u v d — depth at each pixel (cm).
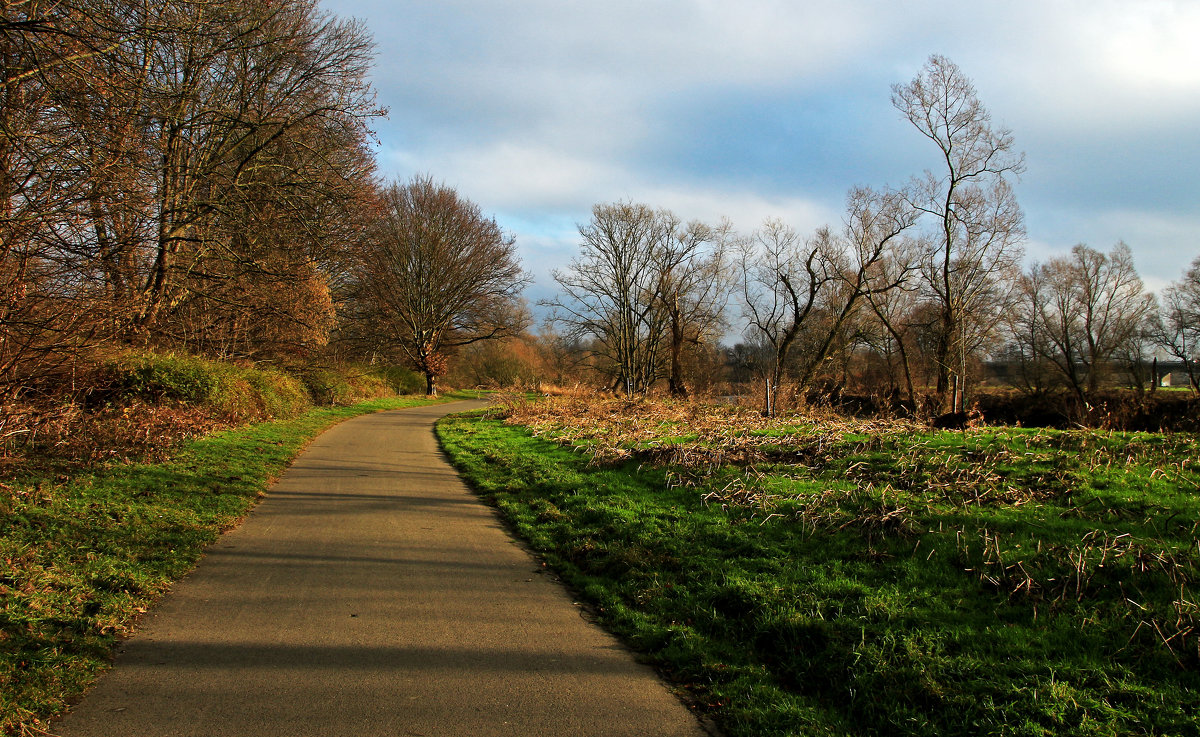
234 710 368
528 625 520
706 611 543
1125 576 506
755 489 848
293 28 1778
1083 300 4084
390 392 3916
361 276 3159
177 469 968
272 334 2194
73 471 851
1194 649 409
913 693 403
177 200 1670
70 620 460
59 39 930
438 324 4641
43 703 359
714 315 4206
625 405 2198
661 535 734
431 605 551
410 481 1120
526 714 381
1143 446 873
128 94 1086
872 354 4619
